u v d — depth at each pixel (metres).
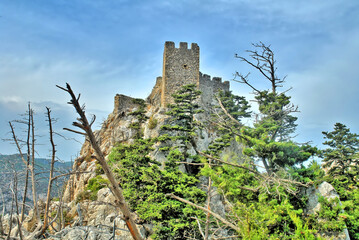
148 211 25.44
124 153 34.78
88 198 36.16
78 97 6.49
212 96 61.28
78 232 18.27
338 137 46.06
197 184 34.09
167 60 56.50
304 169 20.73
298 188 19.95
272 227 16.83
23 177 16.27
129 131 55.38
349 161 44.56
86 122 6.77
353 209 22.25
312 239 12.48
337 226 16.91
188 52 57.62
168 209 25.45
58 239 17.14
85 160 51.69
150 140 36.38
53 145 14.34
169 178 27.69
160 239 24.69
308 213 19.12
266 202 19.05
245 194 20.78
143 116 47.44
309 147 21.69
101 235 18.45
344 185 39.47
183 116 39.59
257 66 24.17
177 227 23.17
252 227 12.83
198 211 24.14
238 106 50.34
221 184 19.77
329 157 45.19
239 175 21.52
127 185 29.06
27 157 16.03
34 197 15.46
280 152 21.06
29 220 24.14
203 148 45.41
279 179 18.92
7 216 22.80
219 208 29.50
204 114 52.31
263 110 24.48
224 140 37.91
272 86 24.42
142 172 29.22
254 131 23.41
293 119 31.47
